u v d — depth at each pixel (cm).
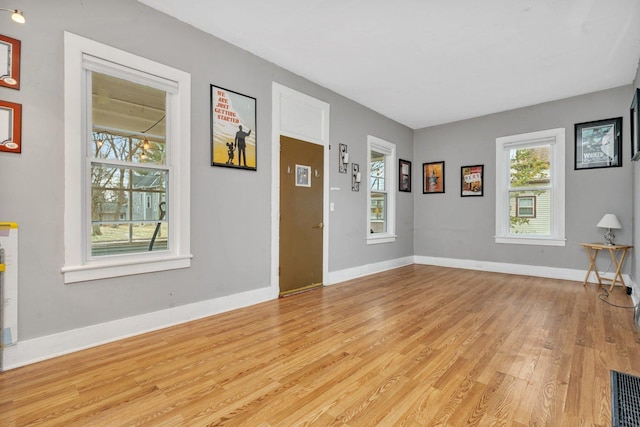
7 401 166
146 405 163
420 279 472
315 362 210
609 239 420
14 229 202
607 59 347
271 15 275
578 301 352
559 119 467
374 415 155
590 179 441
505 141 519
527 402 165
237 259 329
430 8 262
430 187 605
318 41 318
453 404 163
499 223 523
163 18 271
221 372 197
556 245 470
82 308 230
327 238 435
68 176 223
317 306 336
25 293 207
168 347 233
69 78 222
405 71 383
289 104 384
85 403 164
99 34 236
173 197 284
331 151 443
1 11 198
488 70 377
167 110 281
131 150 260
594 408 159
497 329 269
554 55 340
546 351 226
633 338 249
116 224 254
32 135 209
